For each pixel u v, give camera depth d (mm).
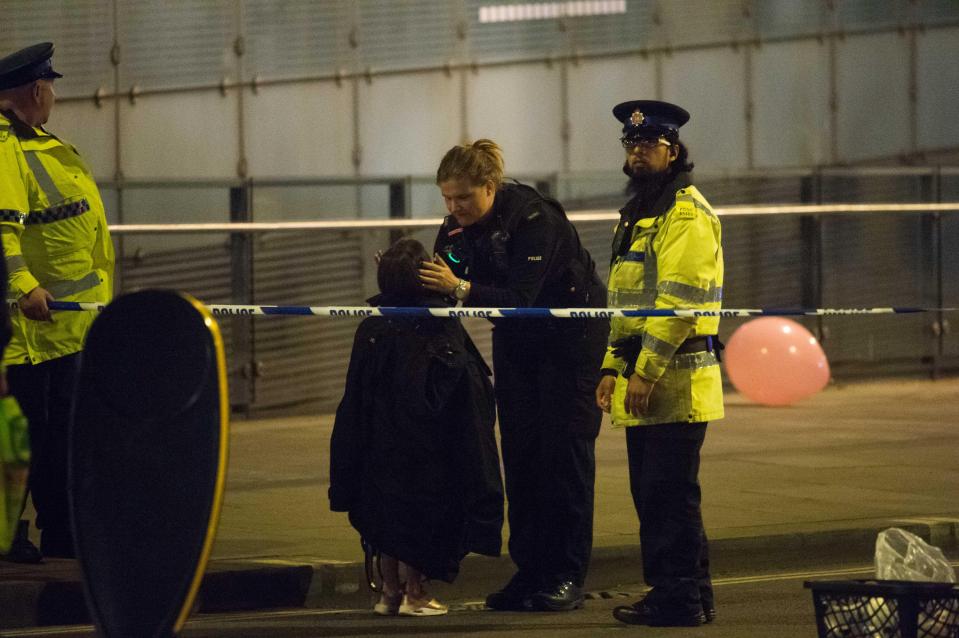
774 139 68812
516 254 25109
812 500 34969
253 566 26938
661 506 24484
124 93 53375
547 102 63375
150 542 18641
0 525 22000
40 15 51625
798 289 60219
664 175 24375
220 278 51219
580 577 26641
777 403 54500
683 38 66500
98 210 28047
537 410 26094
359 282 53406
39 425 27375
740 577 29828
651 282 24203
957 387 61000
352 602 27406
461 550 25312
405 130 60000
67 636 24766
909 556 21688
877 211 54344
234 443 45844
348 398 25219
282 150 57094
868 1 71375
